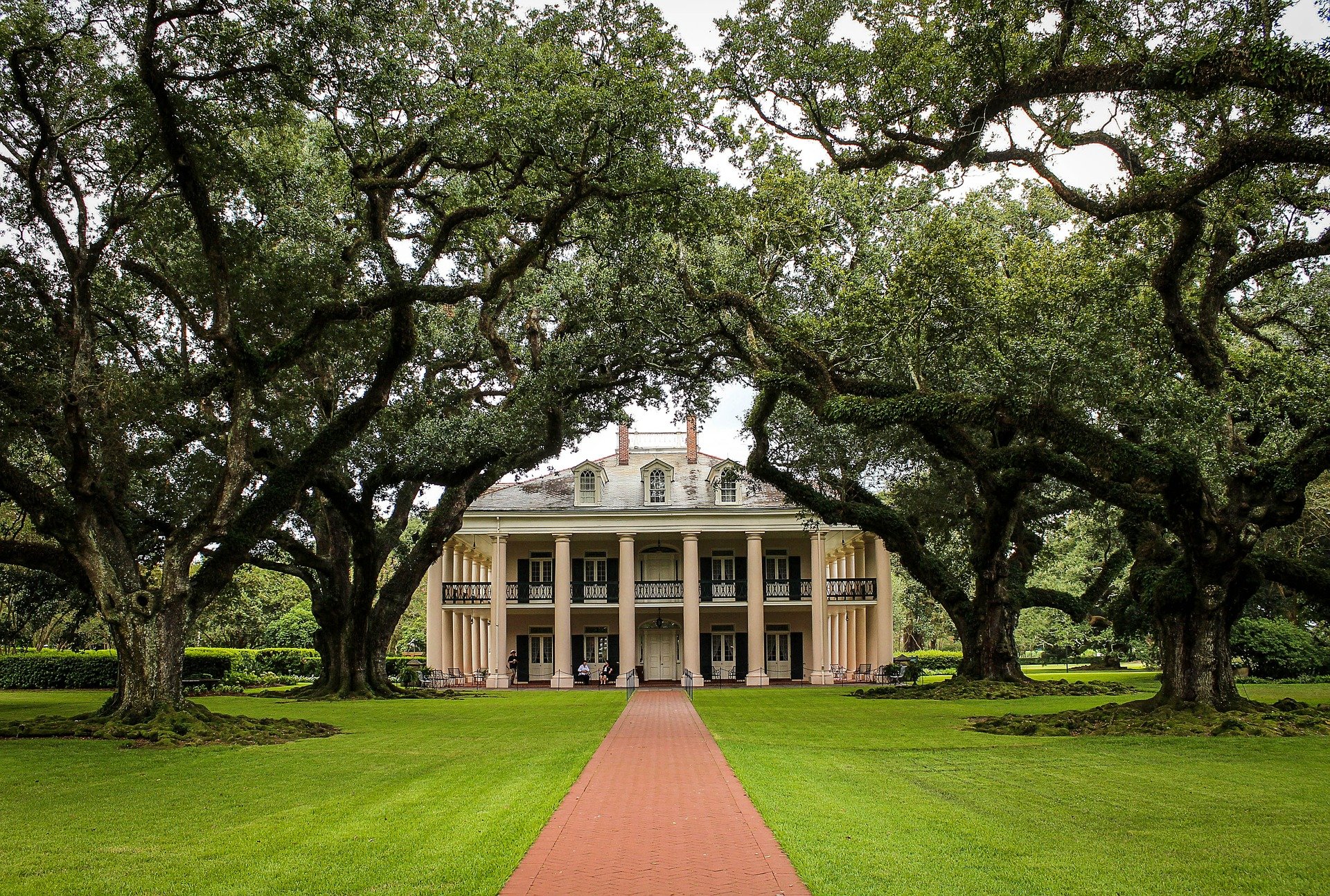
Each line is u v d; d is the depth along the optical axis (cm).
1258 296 2102
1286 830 906
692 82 1884
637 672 4444
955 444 2195
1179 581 1814
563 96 1645
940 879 725
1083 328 1861
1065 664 6125
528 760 1433
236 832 918
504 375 3216
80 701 2936
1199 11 1454
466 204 2119
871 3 1841
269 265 1983
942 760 1402
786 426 3086
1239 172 1600
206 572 1922
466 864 776
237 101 1819
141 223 2014
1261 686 3080
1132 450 1692
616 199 1848
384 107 1752
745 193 2212
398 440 2748
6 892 715
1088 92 1513
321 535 3203
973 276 2011
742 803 1048
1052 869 758
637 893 701
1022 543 3222
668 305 2452
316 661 4634
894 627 7669
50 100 1789
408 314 2069
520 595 4678
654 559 4831
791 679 4706
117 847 858
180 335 2220
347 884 722
